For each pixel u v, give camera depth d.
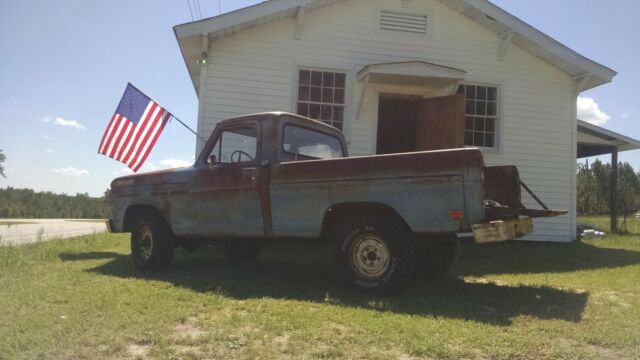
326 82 12.05
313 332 4.34
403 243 5.63
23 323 4.43
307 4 11.49
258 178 6.46
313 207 6.06
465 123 12.57
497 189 6.59
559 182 12.66
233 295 5.77
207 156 7.09
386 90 12.20
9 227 23.97
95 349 3.90
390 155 5.64
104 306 5.08
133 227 7.73
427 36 12.35
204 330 4.44
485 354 3.96
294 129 6.86
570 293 6.28
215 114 11.48
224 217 6.76
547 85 12.77
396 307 5.30
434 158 5.40
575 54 12.23
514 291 6.34
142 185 7.68
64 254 9.36
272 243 6.92
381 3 12.23
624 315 5.16
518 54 12.70
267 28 11.80
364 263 5.87
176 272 7.38
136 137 10.37
